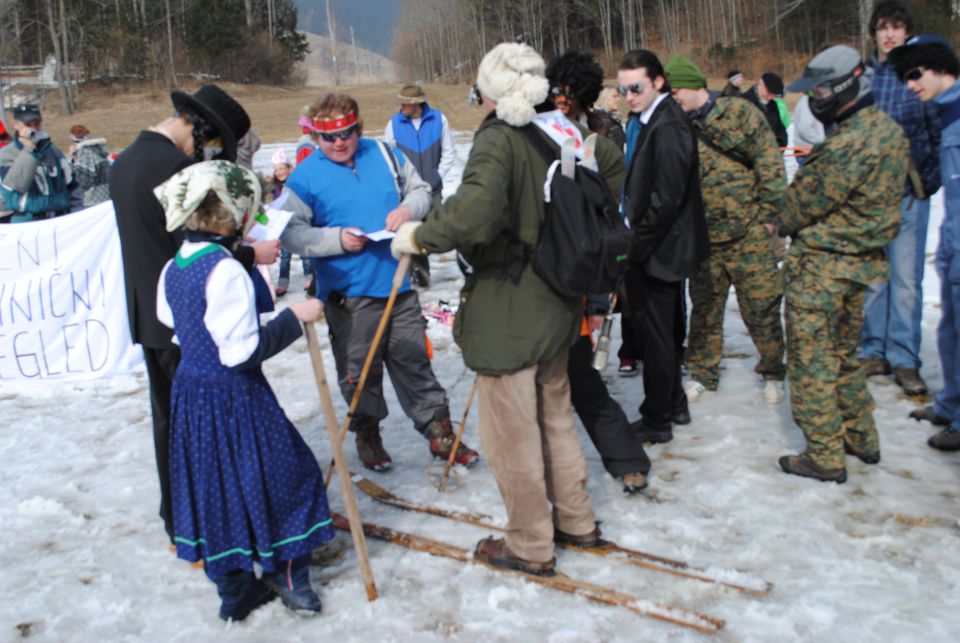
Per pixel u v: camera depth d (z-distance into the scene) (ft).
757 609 9.31
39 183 24.30
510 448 9.69
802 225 11.80
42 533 11.76
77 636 9.47
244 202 8.79
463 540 11.06
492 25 248.93
